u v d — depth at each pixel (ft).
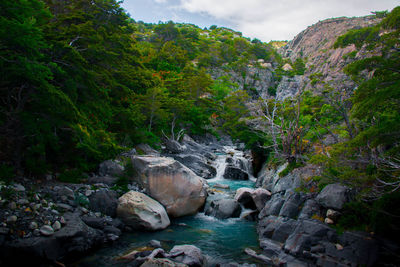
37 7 34.78
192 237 39.81
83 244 31.73
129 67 88.58
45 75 32.35
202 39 409.90
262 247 36.24
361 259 28.40
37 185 39.52
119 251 32.68
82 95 50.57
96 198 42.19
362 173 31.76
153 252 29.91
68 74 44.88
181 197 50.44
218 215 50.44
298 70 357.00
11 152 40.98
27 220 30.19
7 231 27.61
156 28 334.03
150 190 48.98
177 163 53.26
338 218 34.32
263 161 94.84
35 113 39.52
